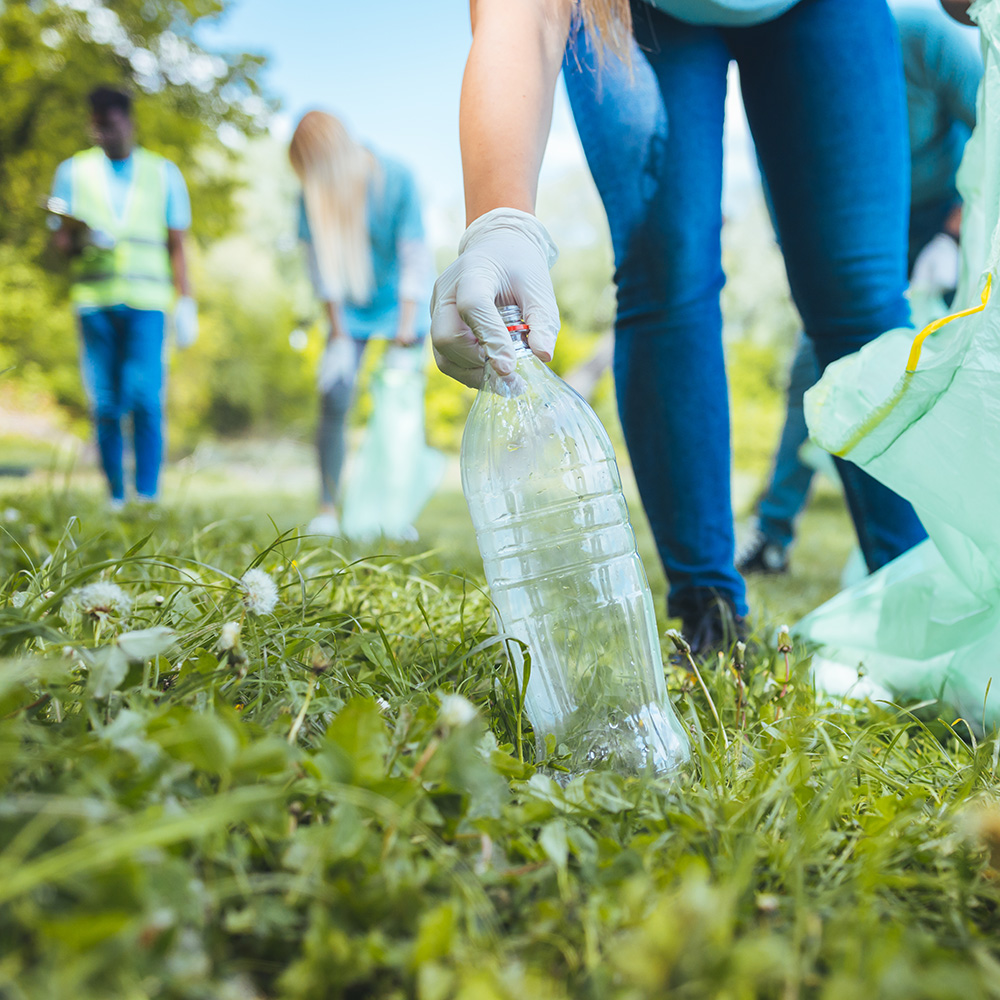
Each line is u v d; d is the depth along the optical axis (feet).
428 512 29.30
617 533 4.28
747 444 48.24
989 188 5.22
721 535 6.33
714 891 2.19
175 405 71.61
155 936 1.91
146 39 44.32
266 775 2.61
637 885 2.26
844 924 2.29
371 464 18.43
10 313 52.16
